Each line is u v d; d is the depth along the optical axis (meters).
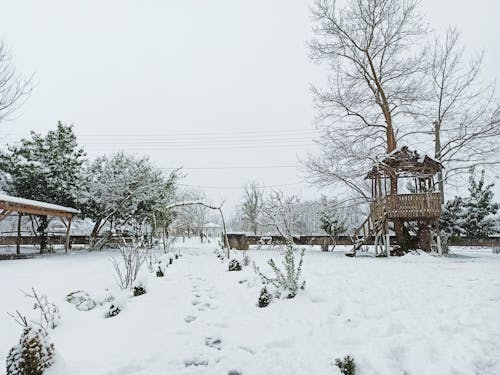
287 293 5.05
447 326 3.65
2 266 9.62
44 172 14.93
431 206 13.06
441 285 6.03
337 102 17.95
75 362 3.07
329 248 19.03
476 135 15.50
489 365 2.83
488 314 4.09
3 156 14.84
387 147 16.55
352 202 18.23
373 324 3.80
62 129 16.23
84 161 16.72
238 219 43.69
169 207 16.03
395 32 17.52
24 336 2.74
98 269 8.89
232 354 3.22
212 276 7.65
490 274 7.37
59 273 8.16
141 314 4.56
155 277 7.49
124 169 16.16
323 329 3.74
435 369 2.74
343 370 2.79
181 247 18.88
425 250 13.70
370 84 17.41
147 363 3.04
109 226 17.95
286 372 2.83
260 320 4.20
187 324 4.16
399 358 2.98
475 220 15.34
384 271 7.94
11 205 10.89
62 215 14.14
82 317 4.60
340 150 17.70
